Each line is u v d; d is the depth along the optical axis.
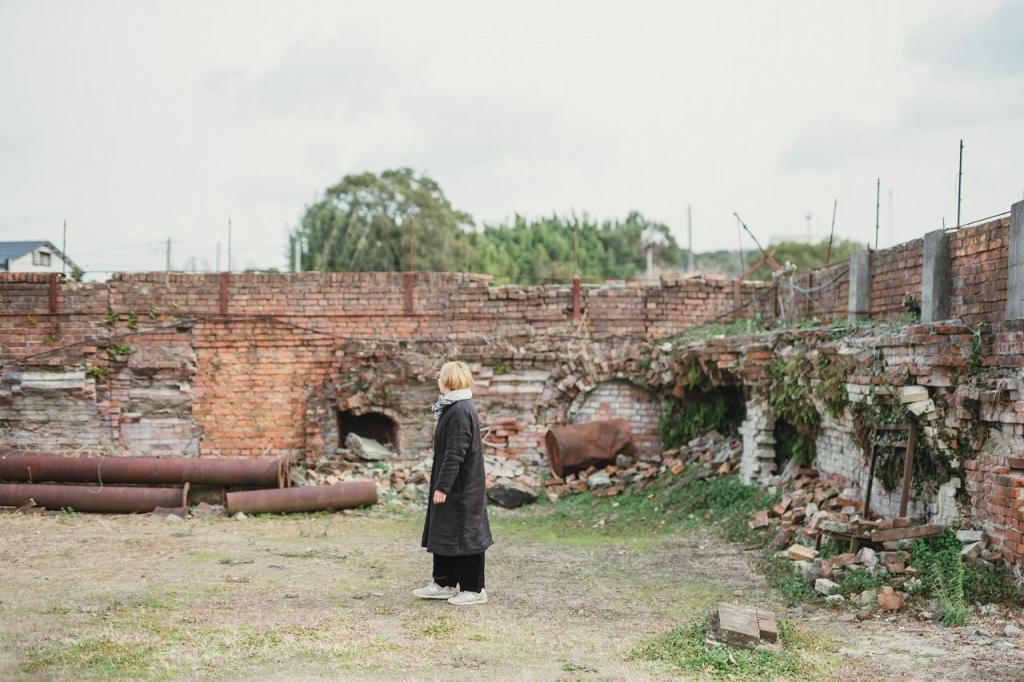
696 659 5.55
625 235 66.50
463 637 6.06
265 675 5.11
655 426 15.42
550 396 15.53
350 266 43.94
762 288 16.81
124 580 7.95
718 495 11.83
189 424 15.60
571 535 11.27
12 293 15.46
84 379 15.45
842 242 49.16
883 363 8.89
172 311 15.66
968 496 7.60
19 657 5.40
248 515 12.62
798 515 9.66
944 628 6.35
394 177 46.94
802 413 10.82
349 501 12.97
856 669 5.41
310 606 6.98
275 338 15.76
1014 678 5.19
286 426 15.72
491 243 57.25
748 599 7.50
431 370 15.50
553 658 5.60
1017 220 7.78
